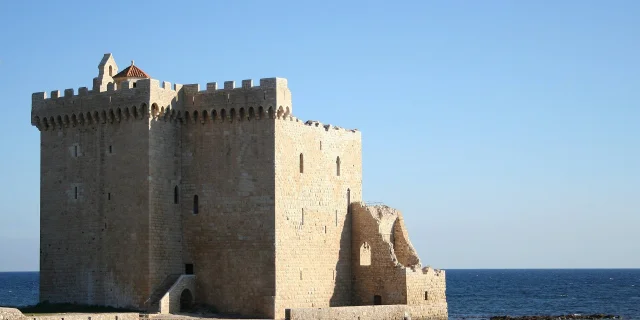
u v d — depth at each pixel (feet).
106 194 313.32
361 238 350.43
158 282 305.32
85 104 319.06
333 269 338.75
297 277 315.37
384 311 322.75
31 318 258.78
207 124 315.78
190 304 311.47
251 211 307.17
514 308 611.06
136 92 306.76
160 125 310.04
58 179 325.62
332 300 336.90
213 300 310.65
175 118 316.19
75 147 322.55
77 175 320.91
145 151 304.91
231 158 311.27
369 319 315.78
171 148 314.55
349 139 354.74
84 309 304.09
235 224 309.22
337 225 343.05
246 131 309.63
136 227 305.32
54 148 327.47
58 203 324.80
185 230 316.60
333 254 339.57
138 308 302.45
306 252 322.14
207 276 312.29
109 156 313.53
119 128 311.88
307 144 325.83
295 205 316.60
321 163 334.65
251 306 304.71
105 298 310.24
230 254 309.22
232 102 310.45
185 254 316.19
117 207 310.24
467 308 611.88
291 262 312.09
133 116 307.78
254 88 307.58
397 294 339.16
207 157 314.96
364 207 351.25
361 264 352.90
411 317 334.65
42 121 329.11
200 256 313.73
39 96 330.54
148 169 304.09
